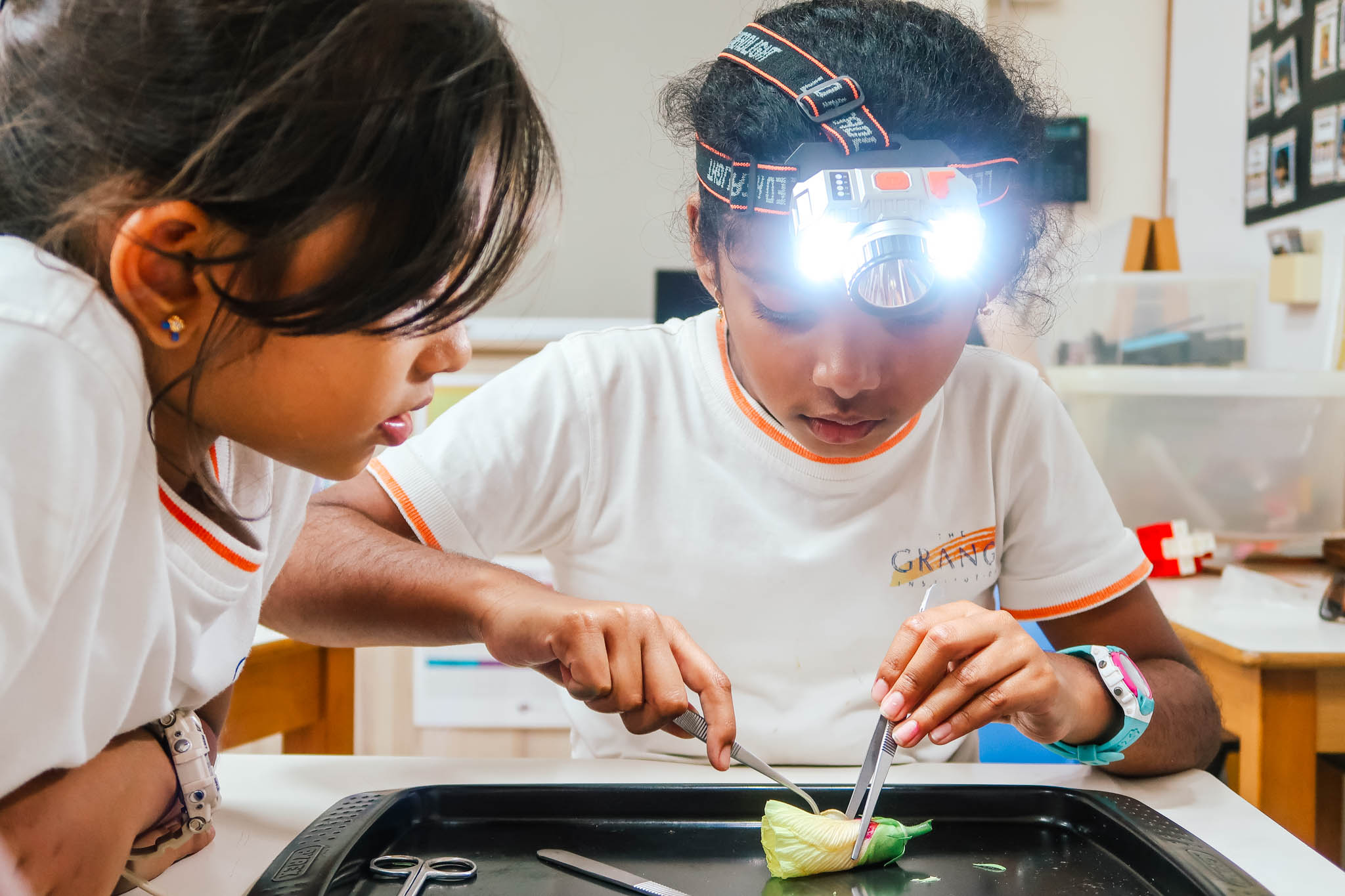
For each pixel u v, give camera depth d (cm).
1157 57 221
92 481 44
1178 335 188
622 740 97
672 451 97
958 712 72
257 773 77
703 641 97
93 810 52
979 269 71
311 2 44
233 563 59
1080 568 96
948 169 65
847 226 63
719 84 77
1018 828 69
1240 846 66
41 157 46
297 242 44
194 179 43
